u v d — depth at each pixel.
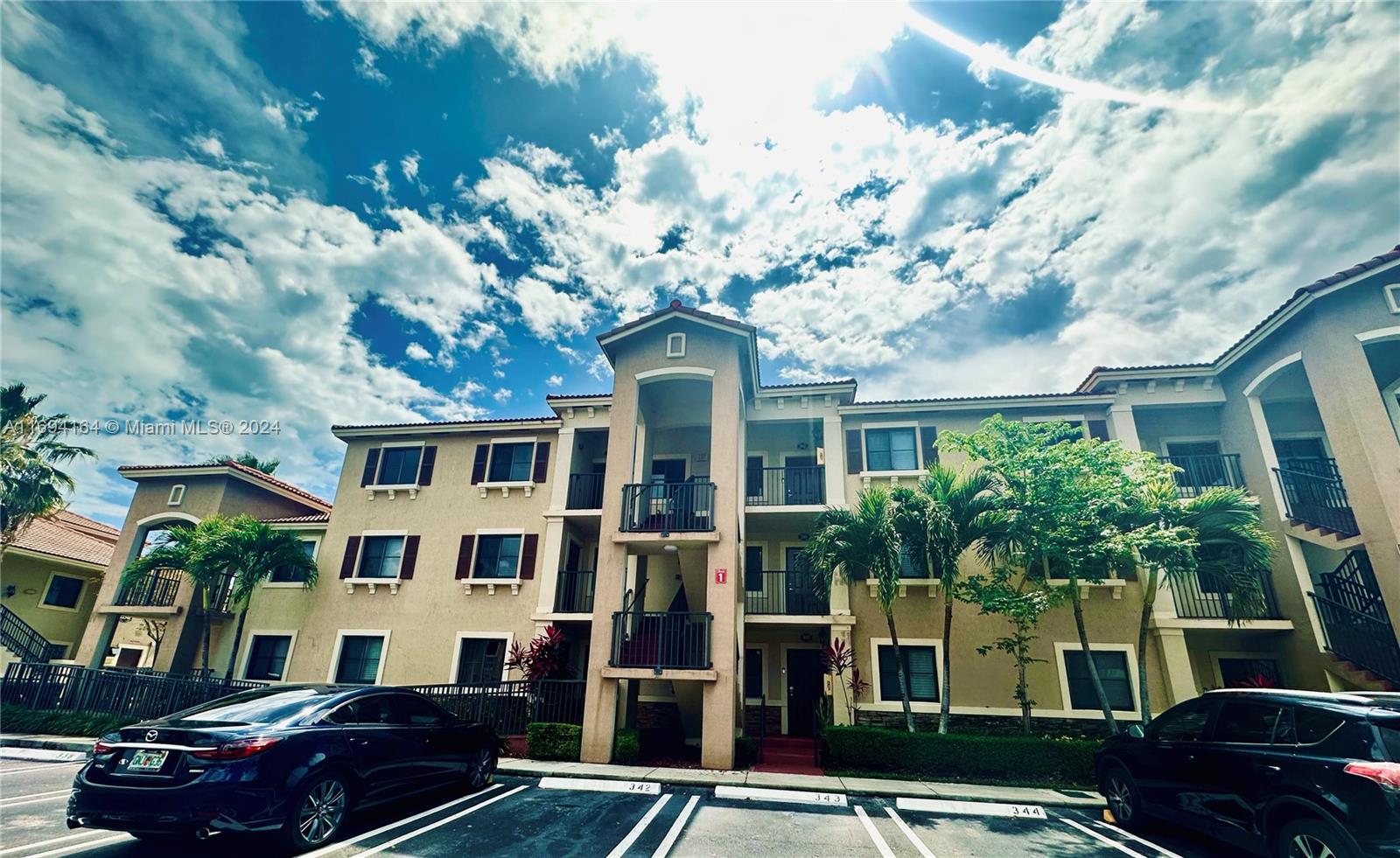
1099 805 8.18
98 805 5.15
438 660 15.24
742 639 12.95
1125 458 11.06
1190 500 11.32
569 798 8.23
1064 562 11.05
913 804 8.39
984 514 11.20
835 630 13.34
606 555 12.18
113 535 25.50
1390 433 10.52
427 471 17.31
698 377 13.44
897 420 15.17
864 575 13.85
